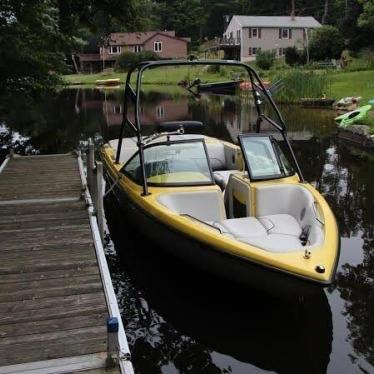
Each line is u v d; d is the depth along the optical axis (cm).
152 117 1919
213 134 1496
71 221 545
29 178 755
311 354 387
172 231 478
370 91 2169
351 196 785
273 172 554
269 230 481
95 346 319
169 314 450
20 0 1040
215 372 371
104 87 4288
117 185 634
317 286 386
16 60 1192
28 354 311
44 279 407
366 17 2992
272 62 3850
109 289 384
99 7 1336
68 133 1564
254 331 420
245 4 7000
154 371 373
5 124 1795
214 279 487
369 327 420
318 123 1612
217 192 525
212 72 4172
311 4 6631
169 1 7150
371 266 532
